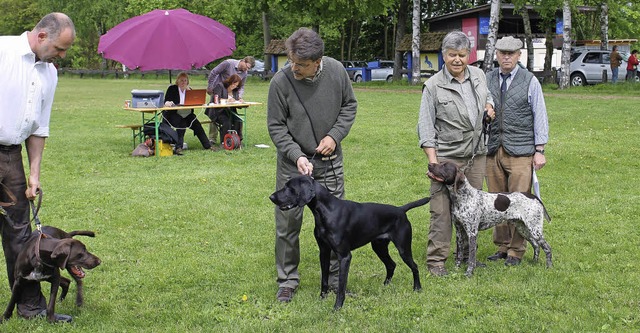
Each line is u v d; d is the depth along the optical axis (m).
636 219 7.19
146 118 18.41
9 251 4.52
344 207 4.61
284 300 4.90
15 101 4.26
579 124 15.27
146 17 12.76
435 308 4.68
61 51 4.36
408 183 9.41
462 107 5.38
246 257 6.05
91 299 4.99
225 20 47.16
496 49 5.77
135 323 4.52
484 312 4.59
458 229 5.62
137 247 6.40
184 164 11.22
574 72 27.91
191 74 43.69
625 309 4.59
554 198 8.29
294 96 4.78
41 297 4.64
